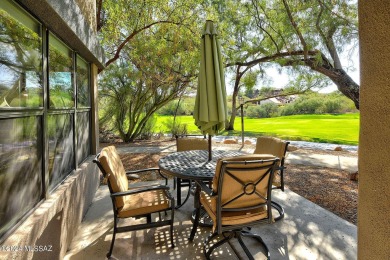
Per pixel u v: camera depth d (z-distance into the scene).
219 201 1.98
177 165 2.78
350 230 2.72
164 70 8.16
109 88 9.78
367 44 0.88
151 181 4.61
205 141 4.20
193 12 6.25
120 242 2.53
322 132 12.28
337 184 4.32
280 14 6.38
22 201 1.70
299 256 2.27
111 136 11.02
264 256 2.28
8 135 1.55
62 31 2.39
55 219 2.05
